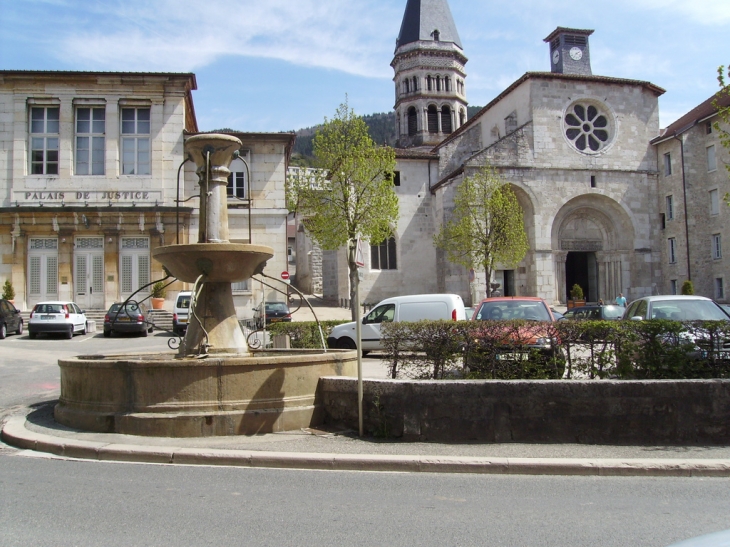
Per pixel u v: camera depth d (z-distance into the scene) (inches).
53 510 217.2
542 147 1561.3
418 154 1716.3
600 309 946.7
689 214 1534.2
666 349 348.5
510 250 1330.0
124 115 1245.7
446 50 2374.5
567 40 1733.5
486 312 559.5
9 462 290.8
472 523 208.1
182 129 1245.1
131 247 1224.2
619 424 320.2
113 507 221.3
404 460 284.2
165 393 332.2
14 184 1207.6
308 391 357.1
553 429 321.7
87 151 1235.2
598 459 286.0
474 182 1396.4
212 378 334.0
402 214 1694.1
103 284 1210.0
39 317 1000.9
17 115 1213.1
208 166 430.6
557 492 248.2
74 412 347.6
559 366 362.6
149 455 296.0
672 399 320.8
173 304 1221.7
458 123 2389.3
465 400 323.0
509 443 320.5
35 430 342.0
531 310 556.4
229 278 407.8
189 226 1236.5
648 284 1608.0
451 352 371.6
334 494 242.2
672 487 256.7
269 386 343.3
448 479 268.8
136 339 1007.6
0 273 1189.7
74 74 1213.7
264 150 1263.5
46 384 529.0
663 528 203.9
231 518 210.4
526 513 219.6
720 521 211.0
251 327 930.7
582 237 1622.8
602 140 1632.6
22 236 1193.4
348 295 1660.9
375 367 615.2
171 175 1234.0
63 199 1212.5
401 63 2405.3
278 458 288.8
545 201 1552.7
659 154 1638.8
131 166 1242.0
